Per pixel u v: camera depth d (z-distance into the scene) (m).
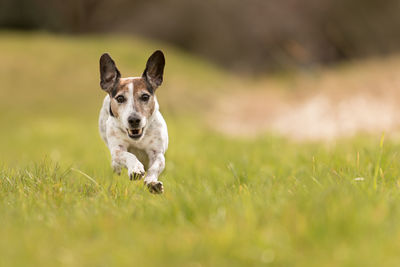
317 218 4.77
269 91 31.66
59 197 6.41
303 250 4.48
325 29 51.62
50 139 18.94
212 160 11.29
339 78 26.50
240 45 54.53
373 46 48.09
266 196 5.84
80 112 28.09
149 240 4.74
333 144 12.53
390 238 4.53
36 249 4.66
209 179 8.42
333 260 4.22
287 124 19.86
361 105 18.88
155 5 57.69
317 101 21.38
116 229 5.14
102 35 56.72
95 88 31.97
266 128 20.27
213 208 5.49
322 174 7.09
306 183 6.58
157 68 7.41
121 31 56.84
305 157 9.80
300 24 52.81
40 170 7.73
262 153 11.62
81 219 5.44
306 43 51.12
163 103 29.12
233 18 55.47
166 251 4.45
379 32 48.56
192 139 16.89
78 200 6.32
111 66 7.38
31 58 35.47
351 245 4.43
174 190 6.67
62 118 26.62
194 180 8.30
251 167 9.16
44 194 6.41
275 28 53.31
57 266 4.43
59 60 35.50
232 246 4.45
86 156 12.97
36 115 27.45
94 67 35.16
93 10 59.22
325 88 24.42
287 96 26.89
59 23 53.69
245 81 41.97
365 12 49.53
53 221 5.47
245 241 4.56
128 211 5.69
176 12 56.94
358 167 7.46
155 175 6.98
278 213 5.16
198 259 4.36
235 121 24.30
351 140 13.26
